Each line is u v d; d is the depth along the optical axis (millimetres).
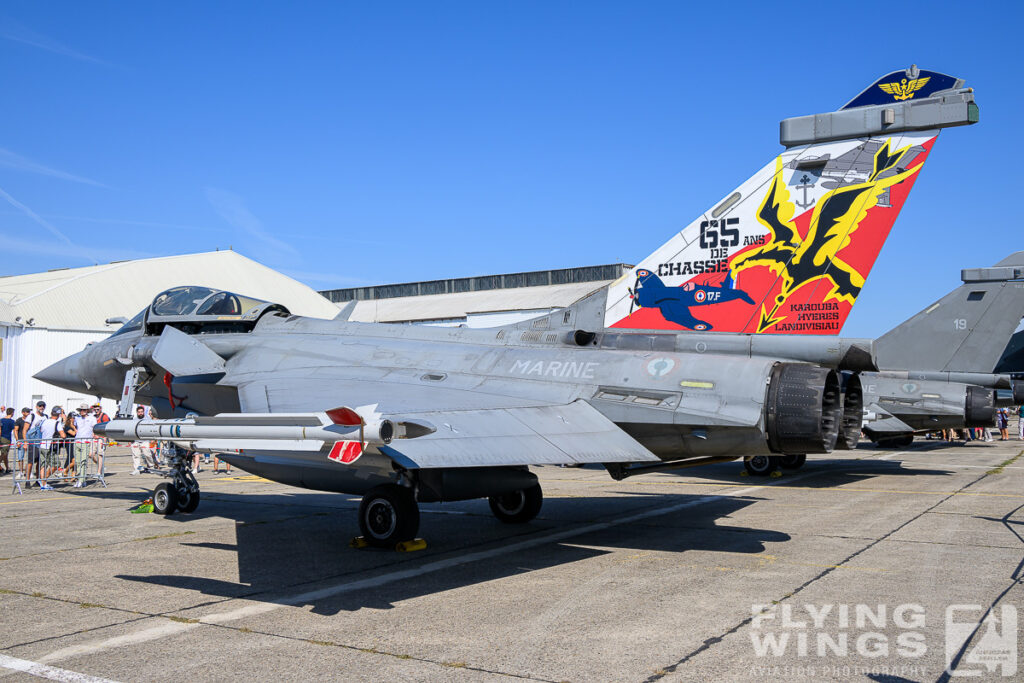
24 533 8797
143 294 34906
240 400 8922
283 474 8453
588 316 8516
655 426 7270
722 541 7977
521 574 6559
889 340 17938
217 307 11734
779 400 6754
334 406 7754
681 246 8031
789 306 7434
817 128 7500
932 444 25734
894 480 13859
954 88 7023
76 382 13039
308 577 6500
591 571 6641
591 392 7664
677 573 6508
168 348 10195
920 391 17016
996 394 17531
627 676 4055
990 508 9969
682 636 4738
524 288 43969
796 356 7250
